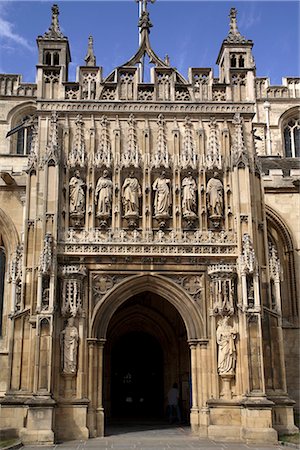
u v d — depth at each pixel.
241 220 27.67
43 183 27.86
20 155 44.78
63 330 26.16
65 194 28.08
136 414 39.41
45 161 27.91
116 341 40.94
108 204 27.83
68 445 23.19
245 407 24.98
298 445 22.52
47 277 26.25
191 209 28.02
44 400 24.44
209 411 25.69
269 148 54.84
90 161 28.61
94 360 26.28
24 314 26.78
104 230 27.72
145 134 29.11
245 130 29.55
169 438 25.23
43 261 26.06
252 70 30.58
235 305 26.97
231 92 30.05
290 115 56.56
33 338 26.11
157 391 41.50
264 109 56.22
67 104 29.27
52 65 30.02
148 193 28.25
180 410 33.84
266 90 57.38
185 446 22.75
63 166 28.41
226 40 31.20
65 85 29.72
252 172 28.80
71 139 29.03
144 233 27.72
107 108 29.34
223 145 29.28
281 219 39.06
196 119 29.61
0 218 37.00
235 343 26.47
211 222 28.19
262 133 55.25
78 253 27.03
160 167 28.58
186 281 27.48
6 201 37.28
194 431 25.91
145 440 24.53
